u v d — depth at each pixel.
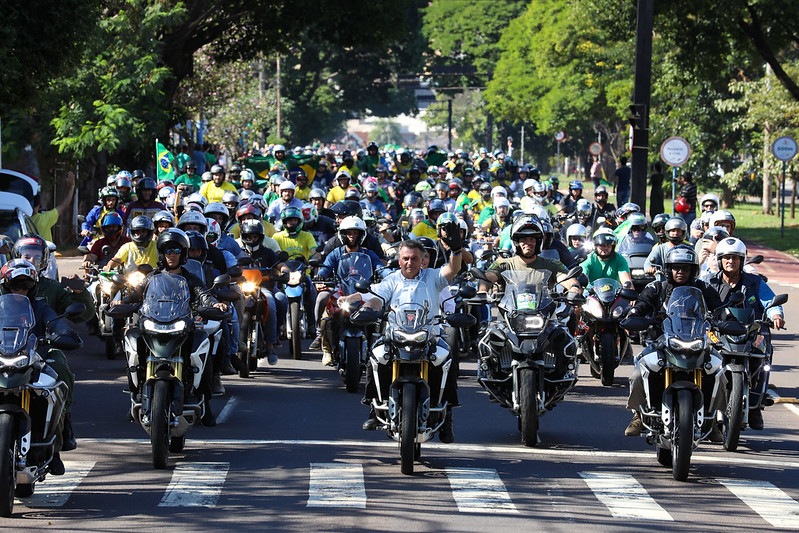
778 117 141.00
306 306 52.22
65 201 103.06
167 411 30.33
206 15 111.00
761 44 113.12
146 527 25.17
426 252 32.88
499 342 34.62
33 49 55.34
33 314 26.94
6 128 93.50
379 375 31.33
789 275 93.25
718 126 174.88
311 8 118.62
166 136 112.25
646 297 32.62
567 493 29.05
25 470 26.12
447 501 27.88
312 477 30.05
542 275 35.31
